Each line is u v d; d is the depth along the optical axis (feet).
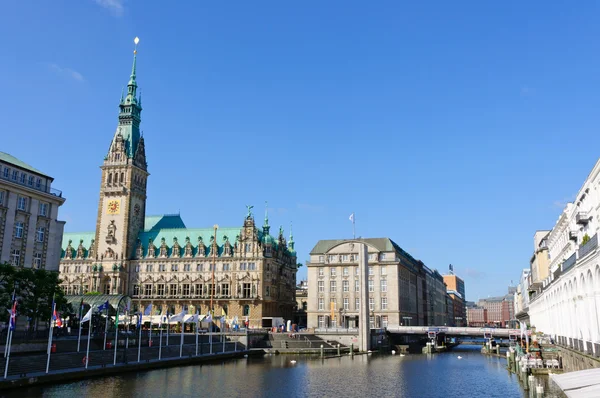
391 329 552.41
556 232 400.06
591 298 201.26
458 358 443.73
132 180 645.92
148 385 256.32
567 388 112.78
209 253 625.00
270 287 616.39
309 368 352.69
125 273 631.56
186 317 385.50
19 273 272.72
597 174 249.55
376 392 257.55
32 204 337.11
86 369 268.41
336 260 621.31
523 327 374.84
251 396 239.71
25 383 230.48
